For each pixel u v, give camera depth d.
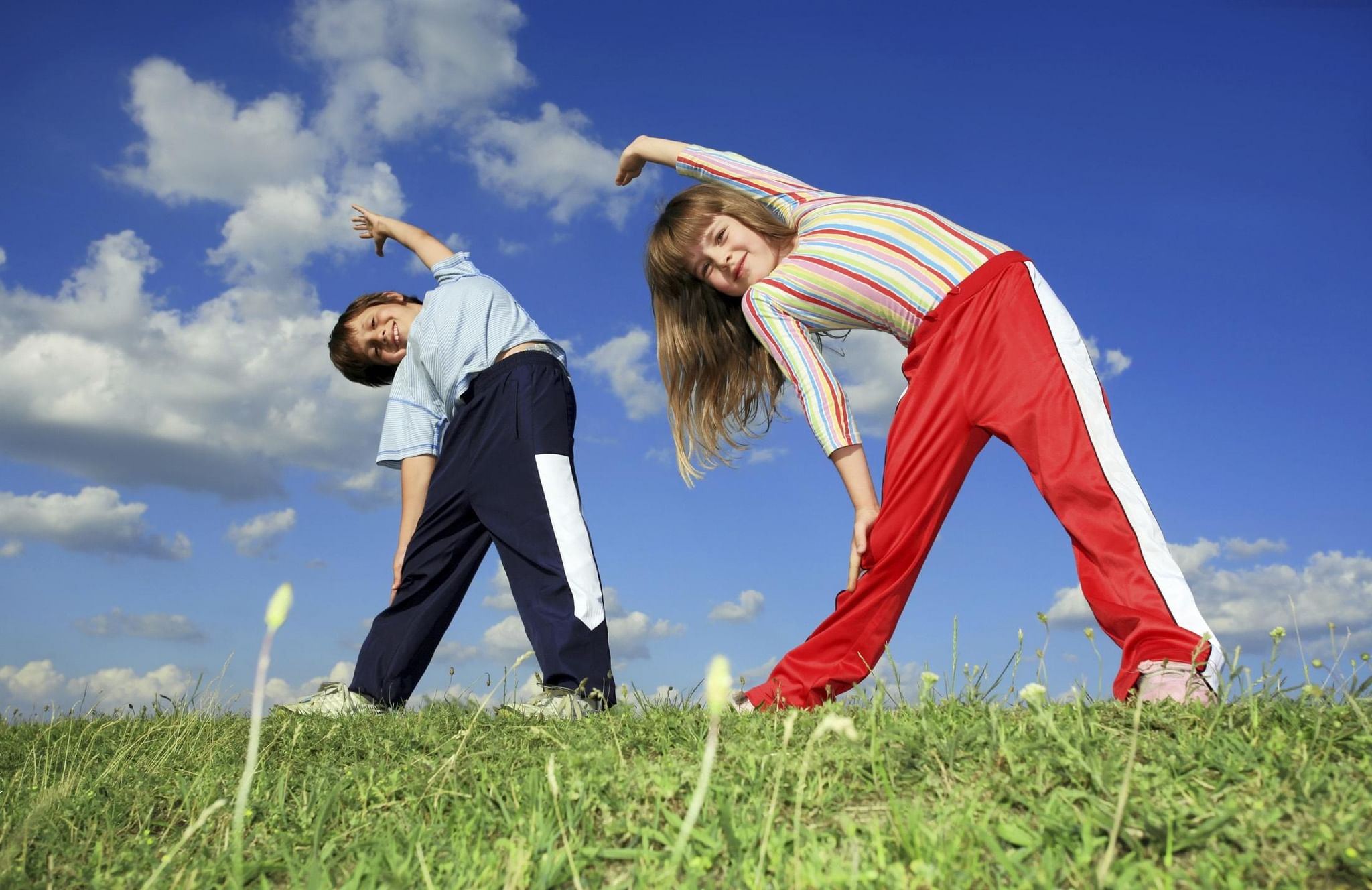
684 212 2.94
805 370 2.64
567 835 1.46
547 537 3.16
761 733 2.01
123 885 1.52
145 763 2.55
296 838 1.68
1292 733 1.60
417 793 1.88
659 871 1.28
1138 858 1.22
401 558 3.56
